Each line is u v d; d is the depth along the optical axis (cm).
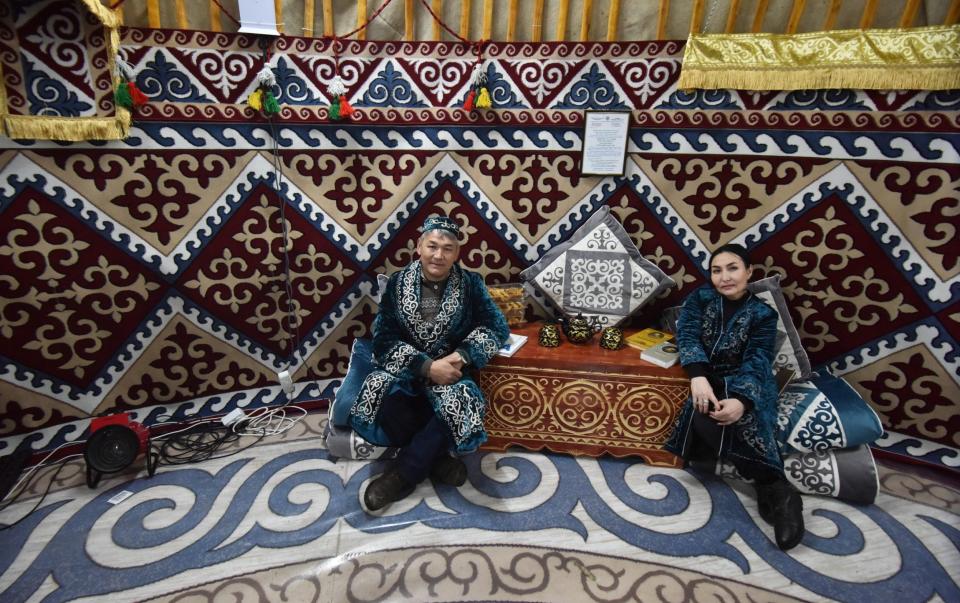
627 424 211
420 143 233
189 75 207
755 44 203
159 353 233
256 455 220
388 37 222
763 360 187
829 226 219
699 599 154
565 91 225
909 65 189
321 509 188
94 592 153
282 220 233
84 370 222
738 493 199
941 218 204
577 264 236
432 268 188
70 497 193
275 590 154
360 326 259
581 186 237
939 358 215
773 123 213
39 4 182
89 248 211
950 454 218
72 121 192
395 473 188
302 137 225
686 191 230
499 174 238
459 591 155
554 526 181
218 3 201
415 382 201
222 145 217
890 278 216
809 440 192
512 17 217
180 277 227
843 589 158
